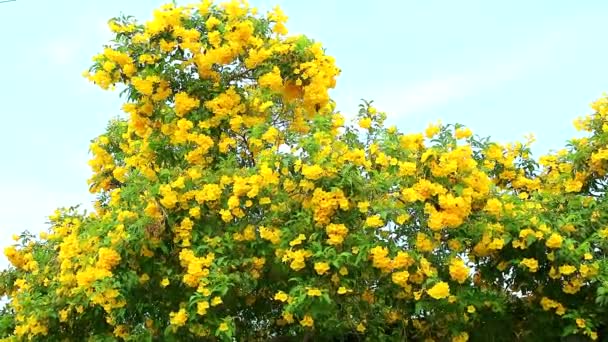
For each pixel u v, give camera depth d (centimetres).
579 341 609
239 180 550
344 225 512
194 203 565
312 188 520
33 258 736
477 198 559
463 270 523
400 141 568
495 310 580
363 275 522
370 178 545
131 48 636
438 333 604
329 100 670
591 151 670
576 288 571
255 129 604
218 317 553
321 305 504
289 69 650
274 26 670
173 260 564
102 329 606
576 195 646
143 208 561
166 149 639
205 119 629
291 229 532
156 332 577
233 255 554
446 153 536
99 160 789
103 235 571
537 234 552
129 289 542
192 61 639
